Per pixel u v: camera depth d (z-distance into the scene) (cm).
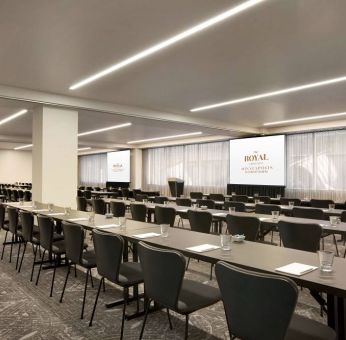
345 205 661
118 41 430
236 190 1204
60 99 705
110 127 1136
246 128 1123
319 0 329
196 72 556
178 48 453
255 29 393
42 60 499
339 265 203
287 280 145
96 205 732
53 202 712
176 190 1278
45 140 708
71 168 745
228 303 170
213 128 1042
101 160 2072
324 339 168
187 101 768
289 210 542
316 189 1066
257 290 154
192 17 364
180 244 263
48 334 275
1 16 362
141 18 367
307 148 1095
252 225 399
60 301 343
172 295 204
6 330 282
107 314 313
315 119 979
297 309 326
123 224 345
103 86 644
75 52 468
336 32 399
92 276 430
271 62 505
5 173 2078
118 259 254
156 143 1633
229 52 466
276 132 1145
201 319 305
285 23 377
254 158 1158
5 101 670
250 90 665
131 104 804
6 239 665
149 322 297
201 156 1448
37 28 391
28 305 336
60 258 475
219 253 233
